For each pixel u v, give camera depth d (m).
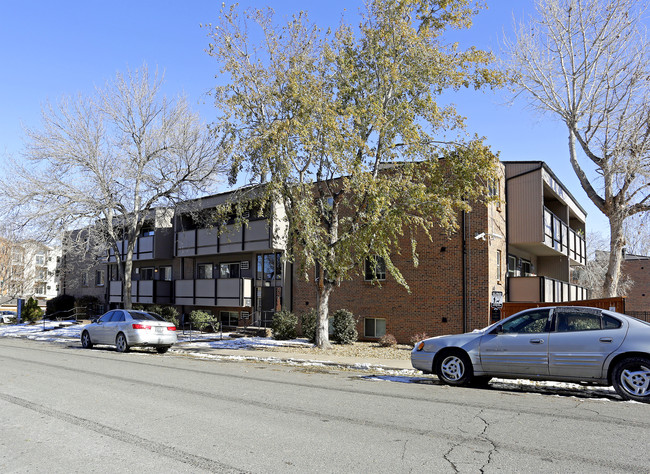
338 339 19.66
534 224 20.50
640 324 8.41
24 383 10.04
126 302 24.84
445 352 10.02
